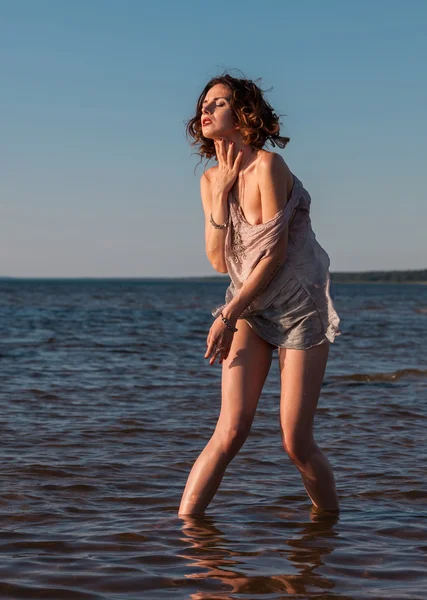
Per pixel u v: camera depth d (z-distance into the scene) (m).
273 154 4.12
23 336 20.88
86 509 4.76
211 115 4.19
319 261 4.24
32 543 4.00
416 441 7.26
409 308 51.22
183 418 8.47
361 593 3.28
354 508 4.86
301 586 3.36
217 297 80.12
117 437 7.27
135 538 4.09
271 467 6.12
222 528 4.31
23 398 9.66
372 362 15.34
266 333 4.24
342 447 6.96
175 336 21.95
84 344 18.50
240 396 4.25
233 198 4.23
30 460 6.16
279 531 4.27
